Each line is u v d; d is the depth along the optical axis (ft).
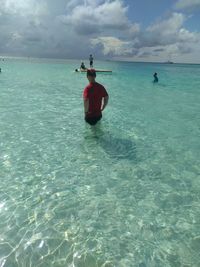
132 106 19.76
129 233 5.84
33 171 8.54
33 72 54.85
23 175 8.25
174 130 13.62
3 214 6.31
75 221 6.17
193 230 6.01
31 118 14.73
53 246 5.38
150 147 10.99
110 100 22.04
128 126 13.94
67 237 5.64
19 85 29.89
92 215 6.41
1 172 8.38
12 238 5.55
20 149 10.23
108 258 5.13
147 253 5.28
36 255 5.14
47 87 29.27
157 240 5.65
